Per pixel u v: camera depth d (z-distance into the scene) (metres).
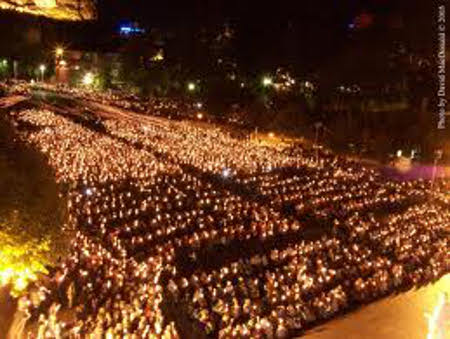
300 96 89.31
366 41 81.31
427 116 71.12
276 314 29.09
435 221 46.00
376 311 31.78
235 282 33.66
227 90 97.44
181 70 112.81
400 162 62.81
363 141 69.56
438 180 57.56
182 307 30.19
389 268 36.03
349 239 41.50
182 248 38.03
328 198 49.28
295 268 34.41
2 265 21.86
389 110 75.88
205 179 54.47
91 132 72.25
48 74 122.06
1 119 24.59
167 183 51.69
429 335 25.61
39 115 81.12
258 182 53.56
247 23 97.06
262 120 85.12
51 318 23.36
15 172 22.38
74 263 30.70
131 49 125.94
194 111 96.69
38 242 22.95
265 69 95.12
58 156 55.00
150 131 76.31
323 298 31.20
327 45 86.69
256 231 41.16
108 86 126.88
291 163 60.75
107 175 51.62
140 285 30.50
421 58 75.81
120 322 25.67
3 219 21.44
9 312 23.03
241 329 27.67
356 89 82.69
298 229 42.75
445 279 36.59
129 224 41.22
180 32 113.50
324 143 72.62
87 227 39.62
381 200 49.97
